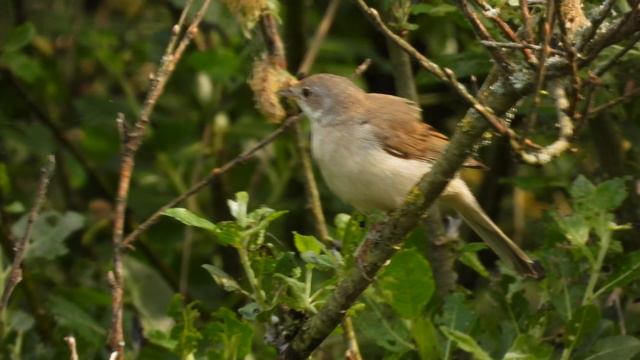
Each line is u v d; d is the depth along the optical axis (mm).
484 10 7297
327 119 10203
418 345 8648
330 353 10711
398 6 9906
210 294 12859
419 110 10438
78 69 14859
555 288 9141
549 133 10016
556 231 9305
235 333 8320
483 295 10102
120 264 7969
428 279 8500
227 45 13617
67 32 14344
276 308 8445
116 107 13594
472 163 9695
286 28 12281
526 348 8414
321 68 13953
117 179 14273
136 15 14891
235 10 9305
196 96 13641
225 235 8070
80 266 12773
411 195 7539
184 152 13445
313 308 8320
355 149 10039
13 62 12211
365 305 9062
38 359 10781
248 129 13406
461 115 13562
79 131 14734
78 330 10773
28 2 14664
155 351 10305
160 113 13930
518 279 9375
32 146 12977
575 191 9000
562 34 6848
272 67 9891
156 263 12734
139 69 14297
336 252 8562
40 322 11547
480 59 10445
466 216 9953
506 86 7047
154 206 13250
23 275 11359
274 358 10633
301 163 10516
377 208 10172
